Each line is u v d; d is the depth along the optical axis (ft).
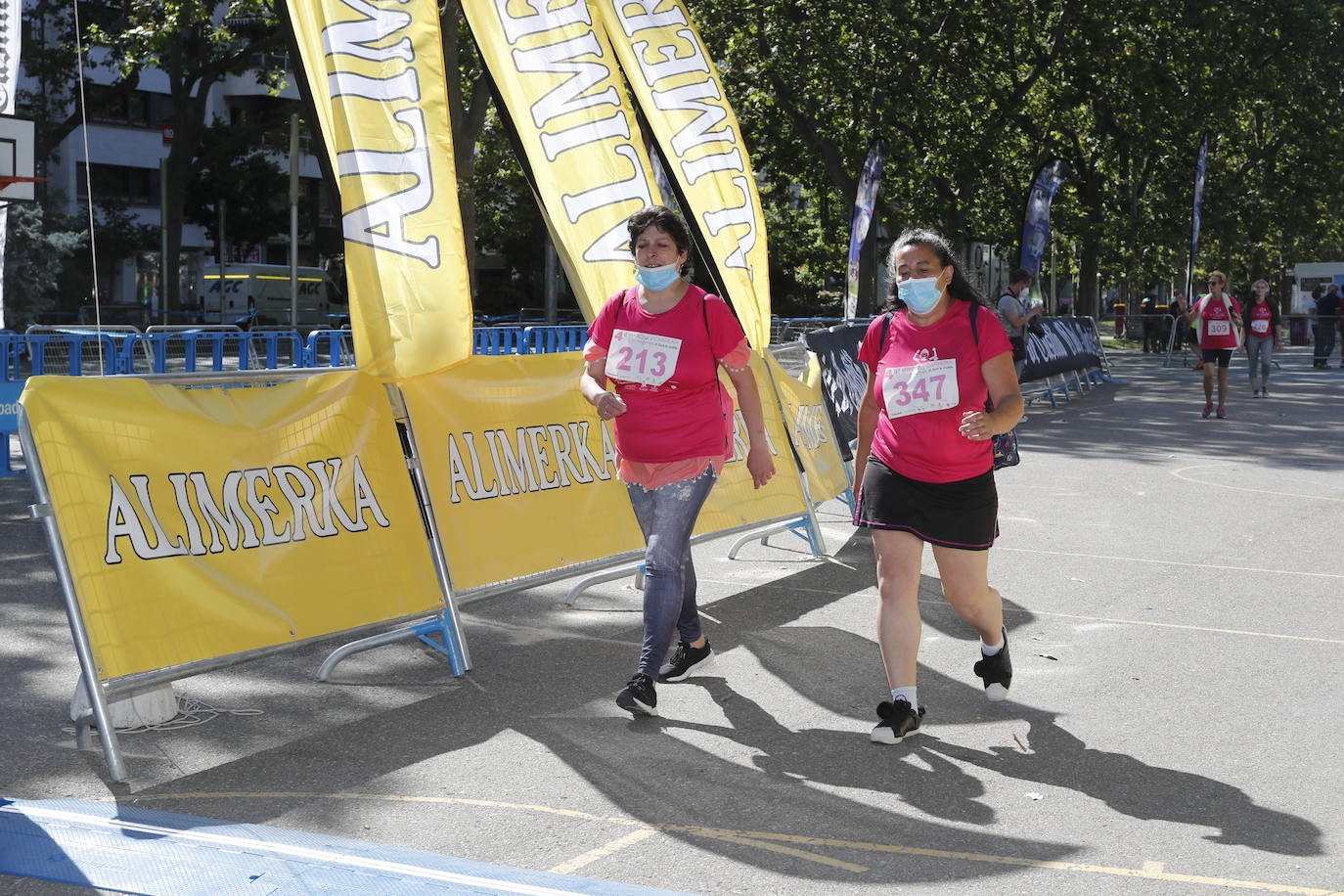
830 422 31.24
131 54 86.79
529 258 172.65
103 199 165.27
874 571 26.45
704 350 17.10
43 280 95.40
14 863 12.21
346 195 18.78
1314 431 54.08
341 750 15.53
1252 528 31.35
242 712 16.97
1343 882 11.98
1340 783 14.60
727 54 97.40
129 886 11.75
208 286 164.45
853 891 11.71
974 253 138.51
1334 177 130.21
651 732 16.33
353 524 17.58
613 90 25.89
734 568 26.71
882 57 95.09
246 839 12.72
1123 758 15.38
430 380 19.34
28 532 29.91
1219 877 12.07
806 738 16.12
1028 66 113.70
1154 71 110.63
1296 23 117.19
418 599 18.30
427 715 16.93
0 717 16.58
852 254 64.90
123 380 15.17
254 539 16.19
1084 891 11.74
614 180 25.71
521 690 18.11
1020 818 13.51
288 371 17.28
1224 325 58.34
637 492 17.47
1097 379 83.41
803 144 107.76
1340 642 20.85
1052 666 19.36
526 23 25.20
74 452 14.44
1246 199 132.87
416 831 13.09
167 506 15.26
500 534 19.89
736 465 25.96
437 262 19.29
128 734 16.03
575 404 22.04
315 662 19.39
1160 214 130.21
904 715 15.79
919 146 104.83
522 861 12.38
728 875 12.03
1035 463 43.91
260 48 111.96
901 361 16.03
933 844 12.81
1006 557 27.84
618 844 12.78
